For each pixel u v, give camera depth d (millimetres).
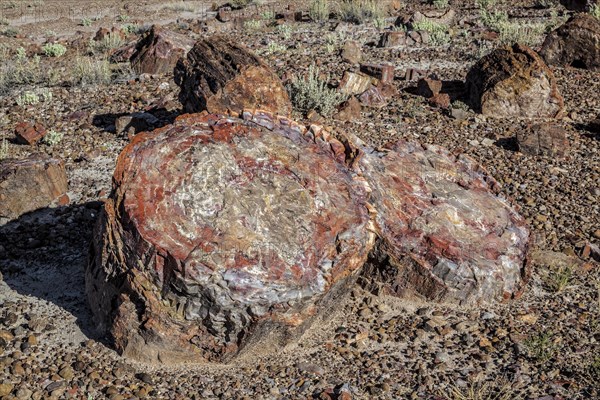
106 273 3072
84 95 5883
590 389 2988
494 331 3275
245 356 3078
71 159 4762
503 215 3611
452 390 2975
